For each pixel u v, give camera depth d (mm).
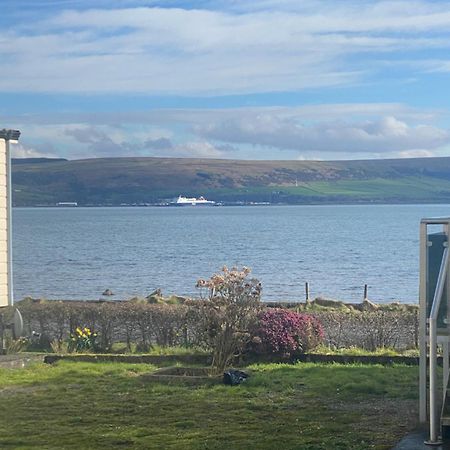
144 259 59969
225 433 10453
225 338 15508
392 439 9875
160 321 18359
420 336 10305
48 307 19031
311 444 9703
